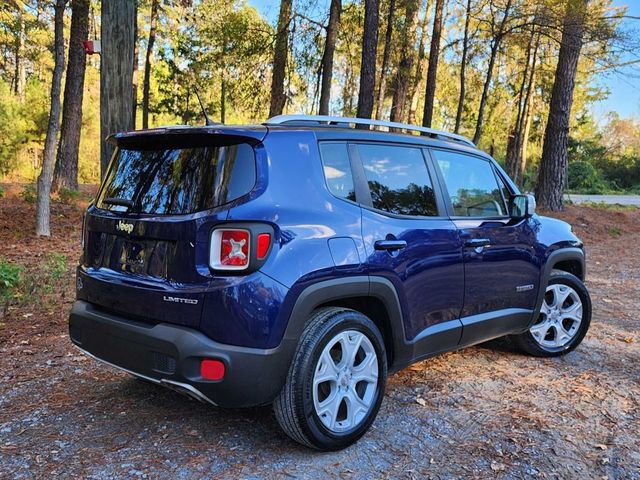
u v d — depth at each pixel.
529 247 4.34
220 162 2.79
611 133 56.72
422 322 3.47
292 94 14.88
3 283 6.01
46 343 4.66
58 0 8.54
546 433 3.31
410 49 14.87
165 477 2.71
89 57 29.16
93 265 3.24
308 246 2.81
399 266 3.26
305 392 2.78
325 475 2.77
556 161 16.69
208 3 15.23
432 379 4.15
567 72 16.20
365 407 3.13
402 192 3.49
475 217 3.98
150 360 2.79
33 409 3.43
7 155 28.56
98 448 2.98
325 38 13.55
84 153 31.56
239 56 14.57
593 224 15.55
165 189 2.93
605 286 8.23
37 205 9.40
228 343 2.62
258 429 3.25
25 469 2.74
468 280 3.78
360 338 3.08
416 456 3.00
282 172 2.85
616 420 3.51
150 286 2.82
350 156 3.25
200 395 2.68
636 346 5.14
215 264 2.65
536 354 4.71
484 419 3.48
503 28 11.62
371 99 11.29
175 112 28.86
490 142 33.78
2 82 29.89
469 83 20.72
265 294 2.63
